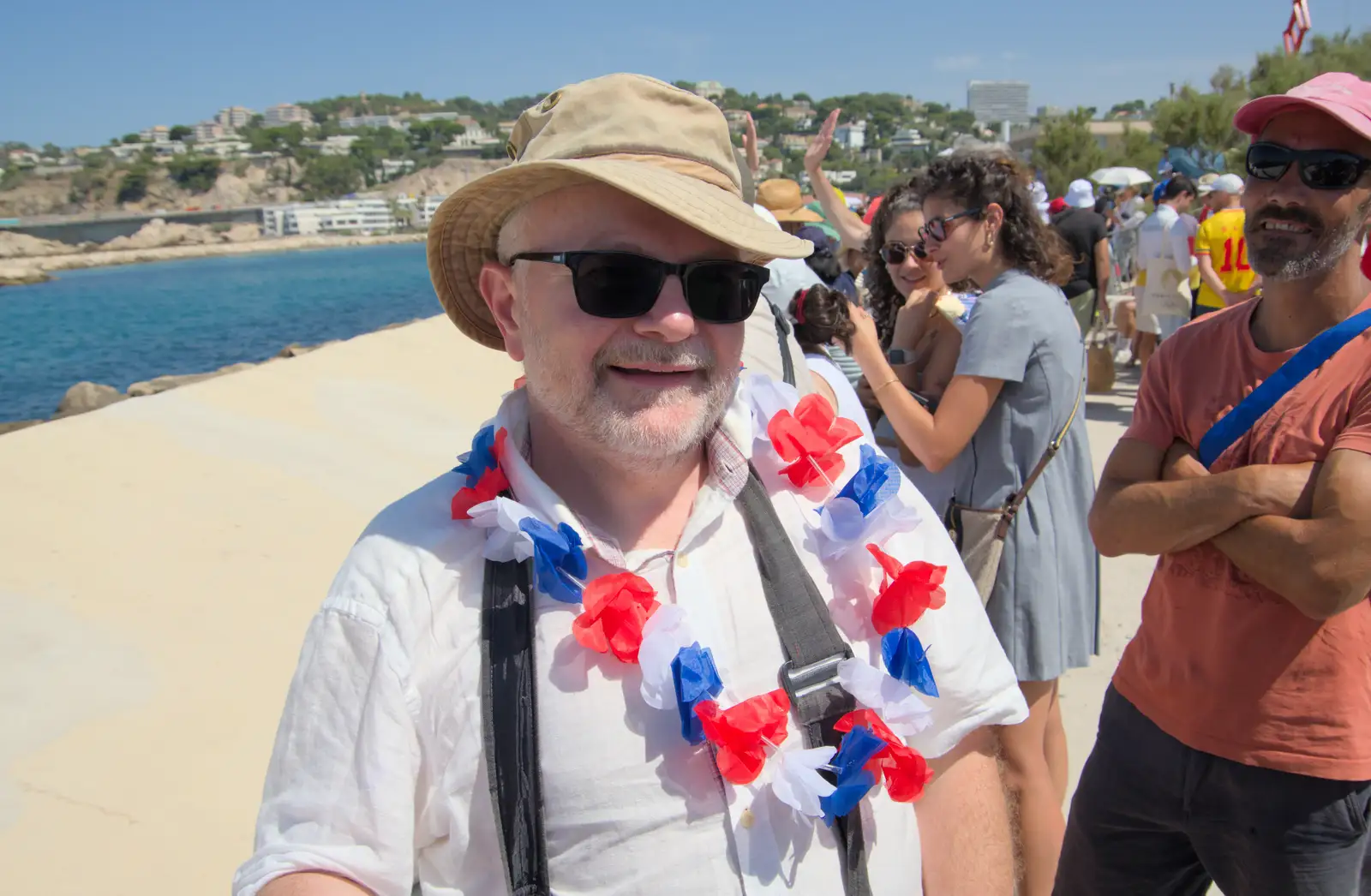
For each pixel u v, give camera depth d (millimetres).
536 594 1196
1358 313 1787
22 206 133250
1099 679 3793
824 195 5168
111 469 4719
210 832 2643
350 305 24953
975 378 2473
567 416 1269
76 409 7941
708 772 1154
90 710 3059
